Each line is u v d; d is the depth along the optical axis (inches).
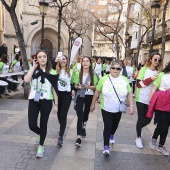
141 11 1084.5
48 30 1325.0
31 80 169.6
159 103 177.0
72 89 201.0
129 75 466.9
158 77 183.6
